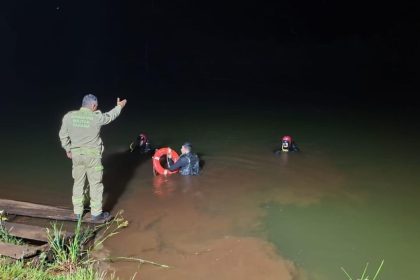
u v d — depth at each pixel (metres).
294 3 31.98
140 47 27.91
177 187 7.50
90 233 5.69
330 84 19.73
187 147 8.04
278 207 6.80
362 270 5.20
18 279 4.23
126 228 6.03
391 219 6.46
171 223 6.22
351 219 6.45
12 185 7.50
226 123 12.09
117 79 19.95
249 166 8.59
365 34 29.67
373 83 19.92
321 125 12.05
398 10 29.39
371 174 8.22
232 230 6.07
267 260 5.34
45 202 6.85
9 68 21.50
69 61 24.17
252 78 21.53
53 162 8.73
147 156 9.15
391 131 11.42
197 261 5.29
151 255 5.38
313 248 5.66
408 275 5.11
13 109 13.49
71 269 4.82
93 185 5.96
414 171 8.39
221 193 7.28
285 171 8.34
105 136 10.59
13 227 5.43
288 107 14.59
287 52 28.14
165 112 13.45
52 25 27.92
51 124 11.76
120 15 29.75
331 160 9.01
